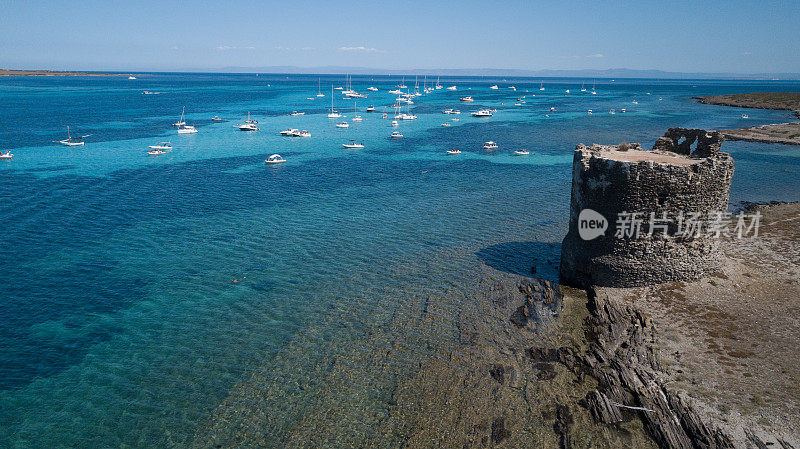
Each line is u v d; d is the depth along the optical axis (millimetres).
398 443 19516
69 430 20188
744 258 34344
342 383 22953
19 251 37531
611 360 23969
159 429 20281
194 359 24734
